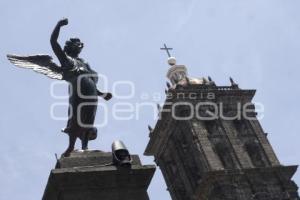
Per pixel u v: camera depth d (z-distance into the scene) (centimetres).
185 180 8081
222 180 7369
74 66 1505
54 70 1535
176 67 8906
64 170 1302
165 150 8619
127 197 1327
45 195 1354
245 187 7400
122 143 1383
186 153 8094
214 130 8044
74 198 1296
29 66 1527
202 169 7575
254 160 7875
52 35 1496
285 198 7412
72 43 1562
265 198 7356
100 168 1327
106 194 1317
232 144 7888
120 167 1334
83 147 1447
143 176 1349
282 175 7612
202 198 7619
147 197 1337
